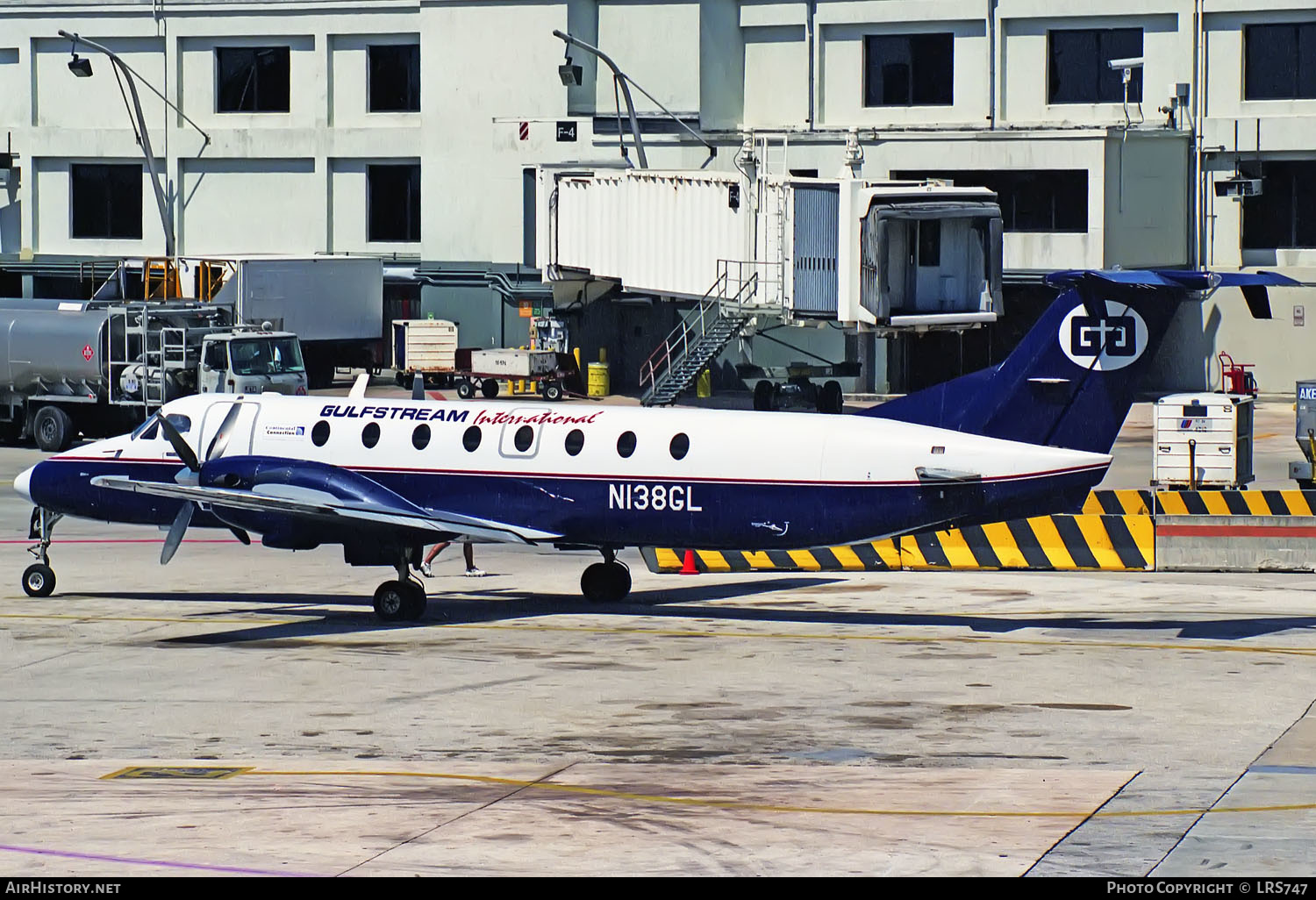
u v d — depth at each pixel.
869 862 49.84
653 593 107.44
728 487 93.38
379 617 97.25
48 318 184.38
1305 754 64.44
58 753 66.06
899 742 66.94
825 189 192.25
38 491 106.81
